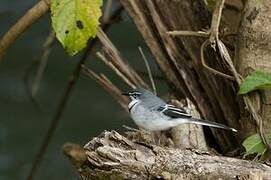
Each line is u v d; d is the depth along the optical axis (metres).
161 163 9.69
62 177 20.16
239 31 11.55
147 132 11.77
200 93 12.16
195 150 10.20
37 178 20.11
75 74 14.27
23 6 26.98
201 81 12.12
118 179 9.71
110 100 22.83
